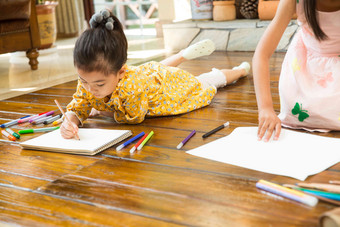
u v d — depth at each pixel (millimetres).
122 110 1548
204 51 2059
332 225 772
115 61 1361
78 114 1604
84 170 1213
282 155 1173
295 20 3037
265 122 1259
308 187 978
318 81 1390
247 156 1189
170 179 1105
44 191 1101
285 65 1470
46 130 1603
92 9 5336
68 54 3828
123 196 1033
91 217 948
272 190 981
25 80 2754
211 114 1675
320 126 1392
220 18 3434
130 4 5246
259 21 3193
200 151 1264
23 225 945
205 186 1051
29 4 3010
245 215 902
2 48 2932
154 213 941
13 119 1832
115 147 1378
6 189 1137
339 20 1273
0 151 1430
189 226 878
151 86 1614
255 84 1310
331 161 1120
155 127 1562
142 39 4359
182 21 3631
